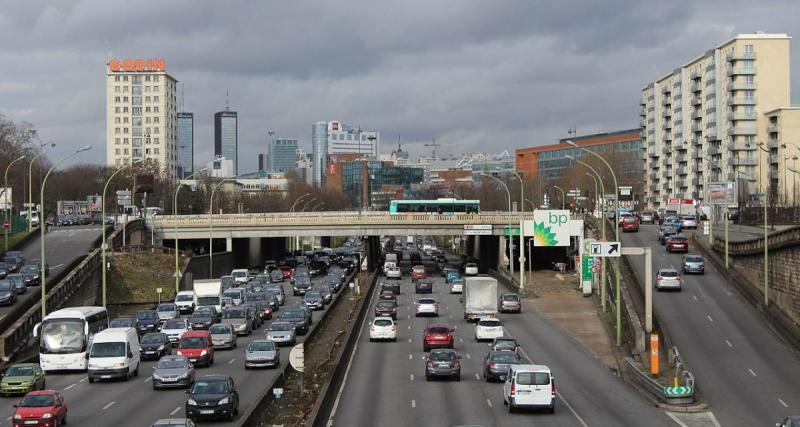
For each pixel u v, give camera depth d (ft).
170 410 146.92
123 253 403.34
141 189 501.97
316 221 492.54
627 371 193.67
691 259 335.26
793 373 185.57
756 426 137.80
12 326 225.35
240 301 331.57
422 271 469.98
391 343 247.50
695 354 205.87
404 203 531.91
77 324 199.41
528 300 346.54
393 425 135.33
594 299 342.03
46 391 136.26
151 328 258.78
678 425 137.18
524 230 374.43
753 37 637.71
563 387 174.40
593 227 468.34
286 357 217.15
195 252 532.32
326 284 381.19
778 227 442.09
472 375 189.98
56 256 408.05
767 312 244.22
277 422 132.26
